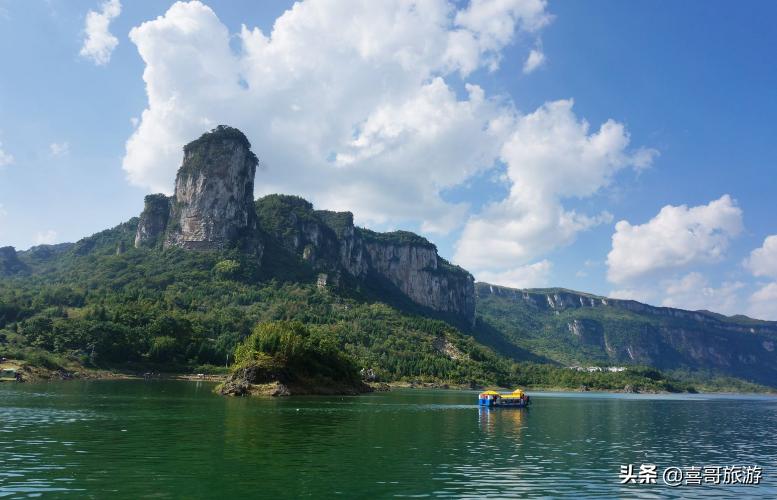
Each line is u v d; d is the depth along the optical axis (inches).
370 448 2215.8
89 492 1369.3
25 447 2000.5
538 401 7662.4
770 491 1662.2
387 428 2967.5
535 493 1524.4
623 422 4151.1
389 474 1694.1
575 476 1788.9
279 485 1496.1
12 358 7253.9
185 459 1829.5
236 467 1718.8
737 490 1670.8
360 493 1446.9
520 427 3408.0
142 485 1453.0
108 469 1642.5
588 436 3041.3
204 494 1379.2
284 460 1865.2
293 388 6028.5
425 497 1428.4
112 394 4788.4
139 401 4153.5
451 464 1920.5
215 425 2790.4
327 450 2116.1
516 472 1815.9
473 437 2760.8
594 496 1525.6
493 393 5472.4
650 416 5009.8
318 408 4200.3
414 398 6505.9
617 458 2233.0
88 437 2273.6
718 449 2664.9
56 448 1990.7
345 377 7121.1
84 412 3243.1
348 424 3090.6
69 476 1537.9
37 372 6825.8
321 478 1600.6
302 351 6378.0
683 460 2269.9
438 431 2950.3
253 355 6200.8
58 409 3371.1
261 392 5634.8
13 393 4554.6
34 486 1417.3
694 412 5974.4
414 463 1908.2
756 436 3353.8
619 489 1620.3
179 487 1441.9
